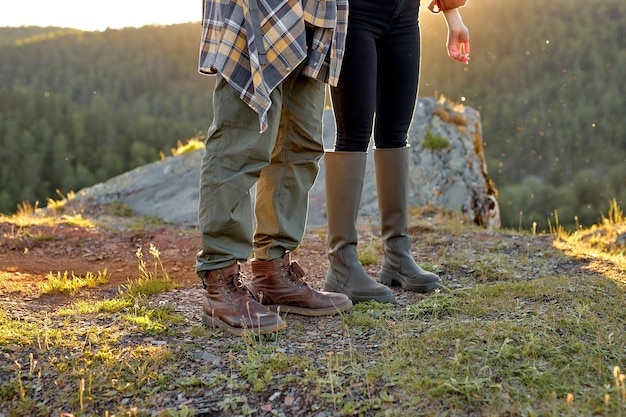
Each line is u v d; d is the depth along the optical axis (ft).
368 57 8.16
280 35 6.57
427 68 281.54
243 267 11.60
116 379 5.96
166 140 270.87
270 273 7.79
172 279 10.94
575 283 8.82
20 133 240.12
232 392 5.71
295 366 6.10
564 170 233.76
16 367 6.18
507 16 310.45
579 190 219.61
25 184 225.76
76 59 339.77
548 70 275.39
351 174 8.43
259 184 7.60
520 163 239.71
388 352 6.32
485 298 8.28
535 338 6.45
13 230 15.33
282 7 6.60
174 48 354.13
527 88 275.18
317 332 7.23
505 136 255.91
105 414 5.34
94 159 246.27
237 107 6.75
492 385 5.46
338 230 8.57
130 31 366.22
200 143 27.32
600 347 6.26
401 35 8.71
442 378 5.64
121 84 326.03
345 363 6.17
